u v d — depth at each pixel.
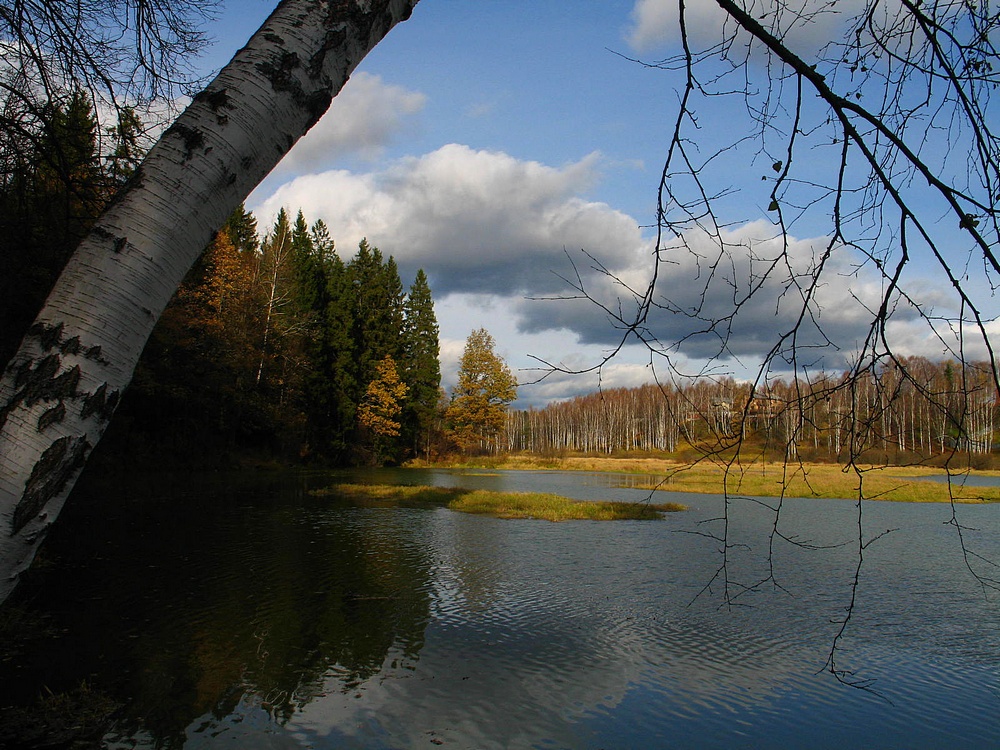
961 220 1.90
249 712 6.28
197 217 1.51
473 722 6.30
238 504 20.66
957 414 2.07
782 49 2.04
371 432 48.97
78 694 6.39
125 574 10.98
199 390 28.27
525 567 12.92
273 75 1.58
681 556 14.24
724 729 6.34
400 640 8.46
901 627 9.54
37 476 1.31
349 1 1.70
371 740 5.89
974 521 21.11
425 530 17.19
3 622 8.09
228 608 9.43
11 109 4.16
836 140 2.24
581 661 7.94
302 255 54.56
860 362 2.18
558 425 84.62
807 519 20.92
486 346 59.00
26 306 6.28
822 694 7.15
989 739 6.24
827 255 2.17
